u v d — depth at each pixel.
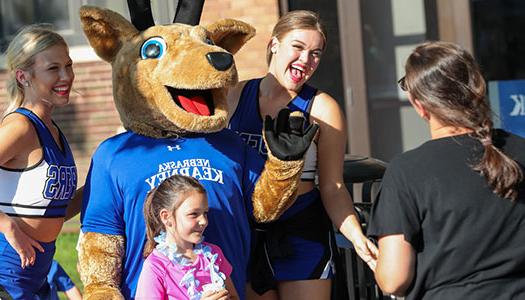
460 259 3.45
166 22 9.48
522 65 9.45
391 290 3.54
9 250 4.30
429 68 3.54
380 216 3.55
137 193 4.05
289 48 4.52
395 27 9.58
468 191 3.46
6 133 4.16
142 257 4.05
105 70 10.23
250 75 9.12
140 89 4.12
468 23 9.41
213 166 4.15
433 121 3.60
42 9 10.46
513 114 9.43
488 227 3.44
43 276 4.48
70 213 4.68
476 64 3.57
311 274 4.60
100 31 4.32
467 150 3.50
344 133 4.62
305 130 4.22
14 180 4.23
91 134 10.31
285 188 4.19
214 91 4.18
